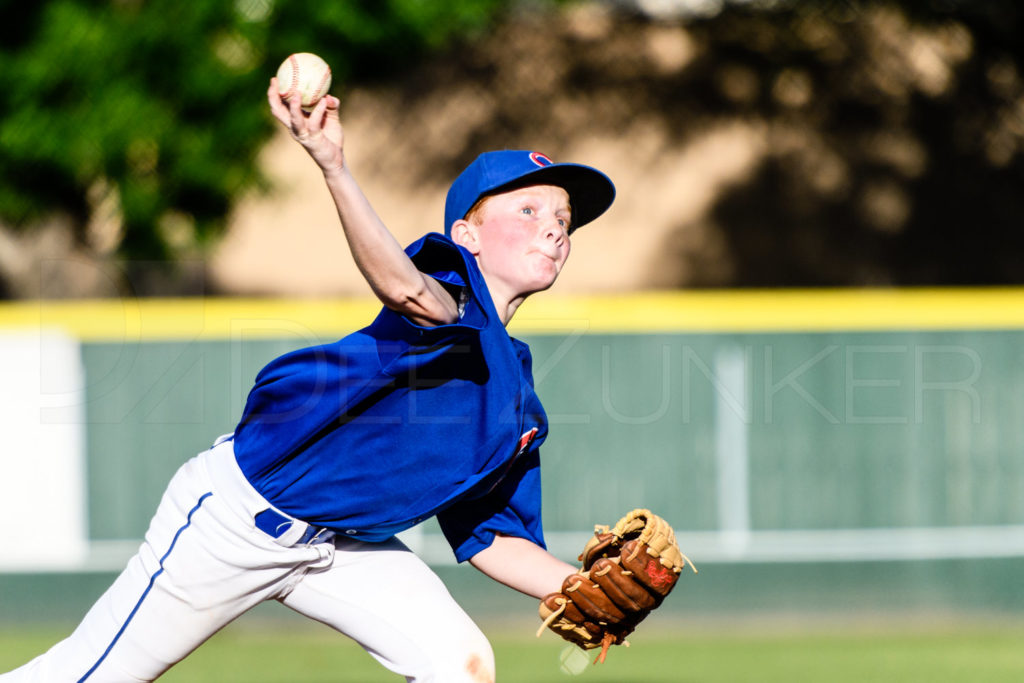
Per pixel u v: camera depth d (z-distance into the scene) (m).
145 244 32.09
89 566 20.55
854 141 44.94
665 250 44.66
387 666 9.02
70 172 31.00
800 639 19.38
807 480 21.11
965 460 21.19
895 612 20.92
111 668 8.86
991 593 20.95
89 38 29.91
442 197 44.16
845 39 44.81
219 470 8.79
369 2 32.19
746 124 44.88
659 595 8.91
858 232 44.81
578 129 44.69
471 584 20.53
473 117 44.38
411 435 8.58
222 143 31.81
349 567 9.12
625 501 21.09
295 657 17.92
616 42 44.91
